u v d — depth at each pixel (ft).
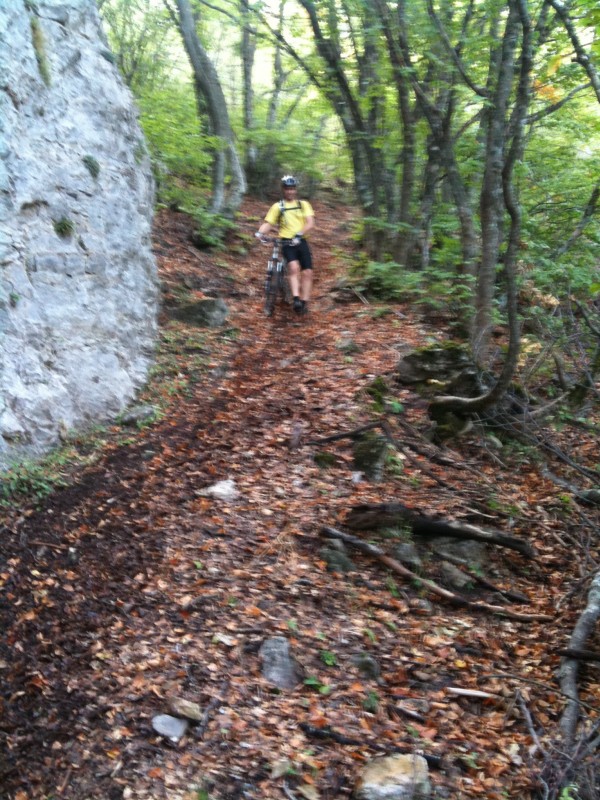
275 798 10.23
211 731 11.26
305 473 19.10
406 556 16.02
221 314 31.37
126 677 12.30
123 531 16.29
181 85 63.87
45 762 10.91
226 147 47.78
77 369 20.92
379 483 18.97
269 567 15.28
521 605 15.51
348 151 42.63
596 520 18.58
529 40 17.58
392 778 10.39
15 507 16.69
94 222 22.74
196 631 13.37
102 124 24.02
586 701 12.64
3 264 18.48
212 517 16.93
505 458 21.43
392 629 14.06
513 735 11.82
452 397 21.83
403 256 35.09
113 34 57.21
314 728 11.42
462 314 30.09
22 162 19.52
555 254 30.55
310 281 33.37
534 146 36.11
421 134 34.24
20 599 14.16
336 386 24.06
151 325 26.89
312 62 37.37
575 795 10.30
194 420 22.15
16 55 19.81
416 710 12.17
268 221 32.86
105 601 14.17
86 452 19.60
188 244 41.37
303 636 13.44
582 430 23.06
